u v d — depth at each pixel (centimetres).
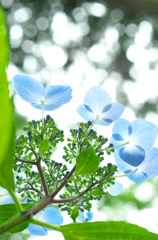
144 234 41
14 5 386
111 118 49
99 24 418
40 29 403
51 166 48
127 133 48
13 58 388
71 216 46
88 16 412
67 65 415
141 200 284
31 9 394
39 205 43
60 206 48
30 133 48
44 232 48
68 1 397
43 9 396
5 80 22
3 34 21
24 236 254
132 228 41
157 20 405
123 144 48
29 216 40
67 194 48
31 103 48
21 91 48
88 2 398
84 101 49
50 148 48
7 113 22
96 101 49
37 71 404
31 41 402
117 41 427
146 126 48
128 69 425
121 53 428
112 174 48
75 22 414
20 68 396
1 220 44
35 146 48
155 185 290
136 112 405
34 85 48
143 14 394
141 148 48
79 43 421
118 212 279
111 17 411
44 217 48
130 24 417
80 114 49
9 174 41
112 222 41
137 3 364
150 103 404
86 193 46
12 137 40
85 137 49
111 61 429
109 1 369
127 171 48
